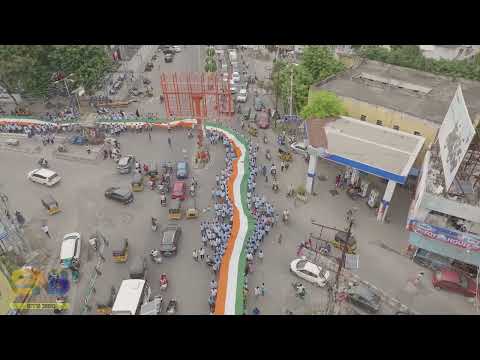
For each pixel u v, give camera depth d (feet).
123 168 168.25
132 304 106.63
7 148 188.24
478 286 113.60
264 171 166.50
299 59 287.28
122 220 144.77
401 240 134.51
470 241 108.99
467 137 103.04
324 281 116.37
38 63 209.77
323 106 164.55
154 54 312.71
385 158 135.44
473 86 180.86
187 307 111.34
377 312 109.70
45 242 135.13
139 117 204.85
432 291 116.57
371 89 178.81
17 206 151.84
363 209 148.66
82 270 124.36
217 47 321.93
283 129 202.18
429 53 279.28
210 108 217.97
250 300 113.80
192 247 131.85
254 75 275.59
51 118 205.77
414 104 163.63
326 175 168.45
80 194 158.40
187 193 156.87
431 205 113.39
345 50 287.89
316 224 132.98
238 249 122.83
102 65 227.81
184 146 189.37
